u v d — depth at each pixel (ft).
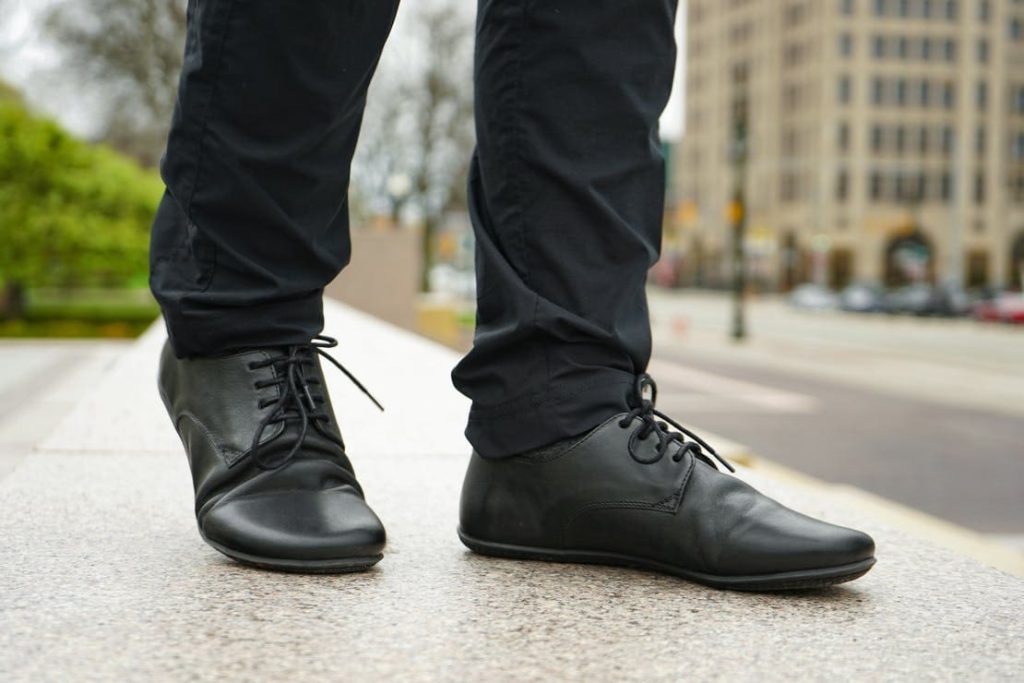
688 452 4.59
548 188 4.42
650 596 4.16
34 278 78.13
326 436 4.63
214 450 4.54
